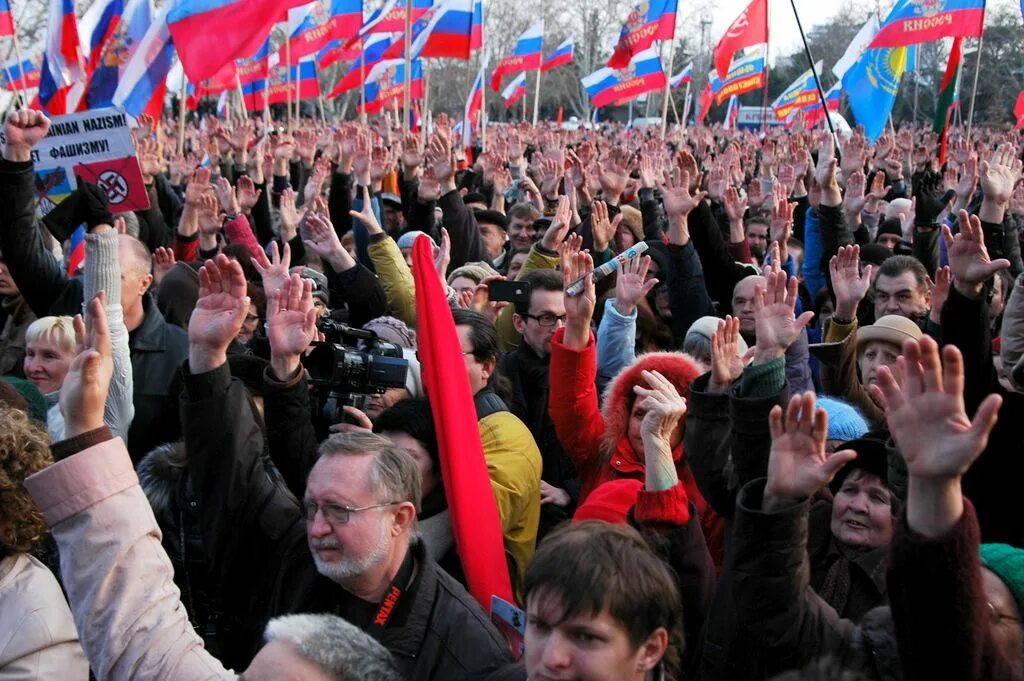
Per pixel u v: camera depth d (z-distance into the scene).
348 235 7.98
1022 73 44.28
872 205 9.12
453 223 7.26
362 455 2.88
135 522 2.48
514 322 5.36
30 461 2.84
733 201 7.00
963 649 1.97
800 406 2.44
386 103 20.14
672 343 5.64
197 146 16.44
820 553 3.26
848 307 4.62
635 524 3.27
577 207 8.94
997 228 5.40
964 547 1.97
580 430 4.05
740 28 16.58
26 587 2.79
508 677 2.64
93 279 4.07
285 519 3.12
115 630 2.41
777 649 2.45
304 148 11.62
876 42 13.64
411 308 5.82
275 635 2.23
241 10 9.37
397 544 2.89
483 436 3.84
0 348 5.87
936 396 2.00
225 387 3.07
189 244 6.75
